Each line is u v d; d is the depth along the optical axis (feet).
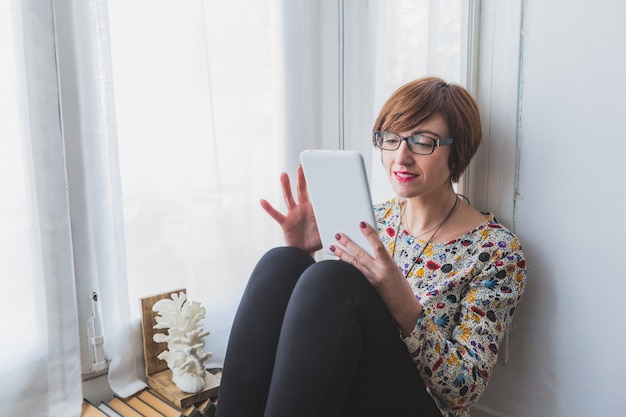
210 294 4.42
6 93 3.35
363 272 3.13
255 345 3.10
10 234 3.43
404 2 4.63
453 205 3.83
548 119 3.80
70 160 3.74
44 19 3.45
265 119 4.64
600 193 3.60
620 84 3.44
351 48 5.23
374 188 5.15
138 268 4.14
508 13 3.92
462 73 4.18
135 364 4.12
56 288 3.59
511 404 4.25
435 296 3.51
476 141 3.66
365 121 5.27
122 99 3.92
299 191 3.63
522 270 3.55
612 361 3.67
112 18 3.83
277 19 4.65
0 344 3.45
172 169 4.15
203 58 4.13
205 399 3.95
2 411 3.49
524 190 4.00
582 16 3.56
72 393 3.69
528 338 4.09
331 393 2.78
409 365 3.04
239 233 4.55
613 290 3.61
